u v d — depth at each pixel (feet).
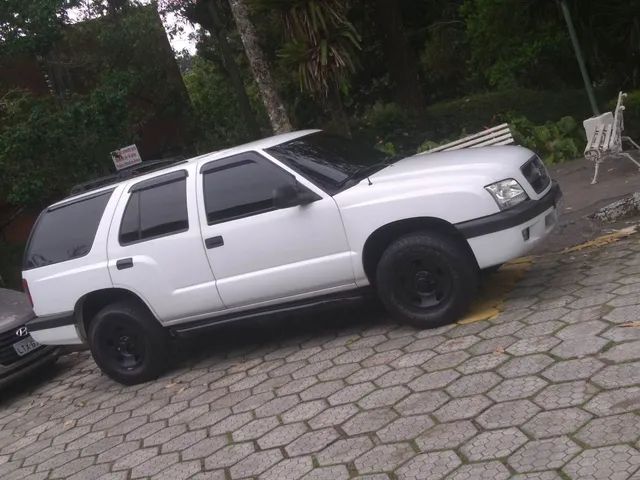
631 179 29.96
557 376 15.10
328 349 21.04
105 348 23.40
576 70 65.51
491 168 19.44
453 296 19.39
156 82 54.75
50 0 40.11
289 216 20.25
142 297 22.25
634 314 16.90
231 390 20.16
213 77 70.28
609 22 48.88
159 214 21.97
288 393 18.57
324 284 20.45
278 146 21.43
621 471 11.50
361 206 19.61
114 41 50.55
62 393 25.80
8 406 26.37
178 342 26.30
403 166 20.97
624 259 21.24
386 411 15.85
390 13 61.21
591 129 33.17
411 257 19.43
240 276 20.97
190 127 59.62
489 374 16.11
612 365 14.84
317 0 37.99
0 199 48.83
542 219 19.49
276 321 25.45
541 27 58.03
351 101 77.41
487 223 18.75
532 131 41.52
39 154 39.52
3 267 46.52
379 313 22.90
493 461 12.80
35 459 19.45
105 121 40.50
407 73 62.28
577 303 18.70
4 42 39.91
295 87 63.72
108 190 23.26
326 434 15.64
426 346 18.80
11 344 27.07
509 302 20.27
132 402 21.90
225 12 60.90
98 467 17.54
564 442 12.73
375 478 13.35
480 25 60.44
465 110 65.00
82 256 23.02
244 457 15.70
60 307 23.40
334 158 21.56
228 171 21.29
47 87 49.55
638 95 56.34
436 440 14.03
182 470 15.97
